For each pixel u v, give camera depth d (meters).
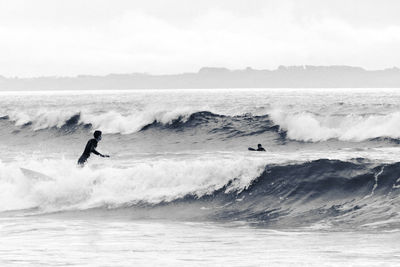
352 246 34.75
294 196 52.47
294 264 29.92
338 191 52.19
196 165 57.16
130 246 36.62
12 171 63.53
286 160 59.31
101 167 66.12
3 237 41.31
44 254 33.91
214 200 53.75
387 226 41.25
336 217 45.88
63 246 36.84
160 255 33.31
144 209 52.97
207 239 39.28
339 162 56.00
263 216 48.78
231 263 30.59
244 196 53.75
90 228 45.16
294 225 44.56
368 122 108.44
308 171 55.28
